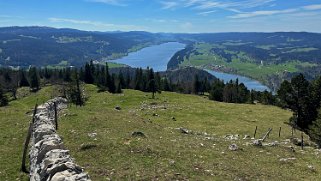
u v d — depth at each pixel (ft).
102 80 571.28
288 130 234.79
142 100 398.83
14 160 93.04
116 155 89.45
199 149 107.34
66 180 48.32
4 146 108.27
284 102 272.31
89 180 49.83
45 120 102.94
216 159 97.50
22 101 468.75
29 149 100.01
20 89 621.31
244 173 86.33
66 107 183.11
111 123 133.18
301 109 265.13
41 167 60.34
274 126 246.47
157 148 97.66
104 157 88.33
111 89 518.78
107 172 76.74
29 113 182.70
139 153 91.61
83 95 413.80
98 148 94.84
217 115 289.33
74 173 51.96
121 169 78.89
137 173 76.23
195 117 276.00
